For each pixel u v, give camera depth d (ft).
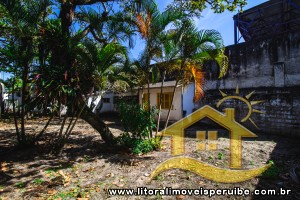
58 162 17.92
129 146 21.44
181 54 20.25
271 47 30.14
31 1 17.93
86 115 21.70
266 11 37.37
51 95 17.69
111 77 21.30
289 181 13.64
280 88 28.99
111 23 20.66
